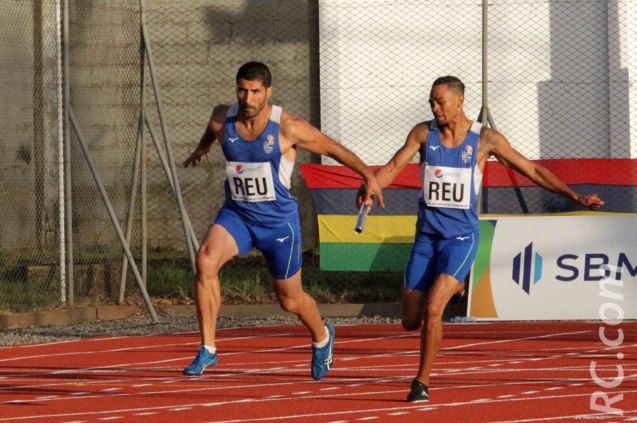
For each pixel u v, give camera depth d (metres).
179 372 25.11
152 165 49.16
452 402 20.36
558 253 34.12
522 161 20.89
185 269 43.03
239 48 48.91
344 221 37.16
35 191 46.97
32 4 47.53
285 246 20.09
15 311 35.59
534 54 45.91
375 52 46.84
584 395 21.12
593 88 45.31
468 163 20.53
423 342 19.83
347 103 47.16
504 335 31.08
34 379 24.16
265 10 48.72
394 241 36.91
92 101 48.09
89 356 28.06
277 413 19.34
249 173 19.53
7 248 45.41
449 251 20.42
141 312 37.44
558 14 45.59
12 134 47.56
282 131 19.39
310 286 39.81
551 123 45.88
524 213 36.56
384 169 20.75
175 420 18.78
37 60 47.47
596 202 20.81
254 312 37.09
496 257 34.34
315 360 21.30
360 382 23.23
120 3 48.00
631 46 44.25
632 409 19.55
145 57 36.38
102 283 38.56
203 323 19.09
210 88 49.12
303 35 48.53
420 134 21.00
